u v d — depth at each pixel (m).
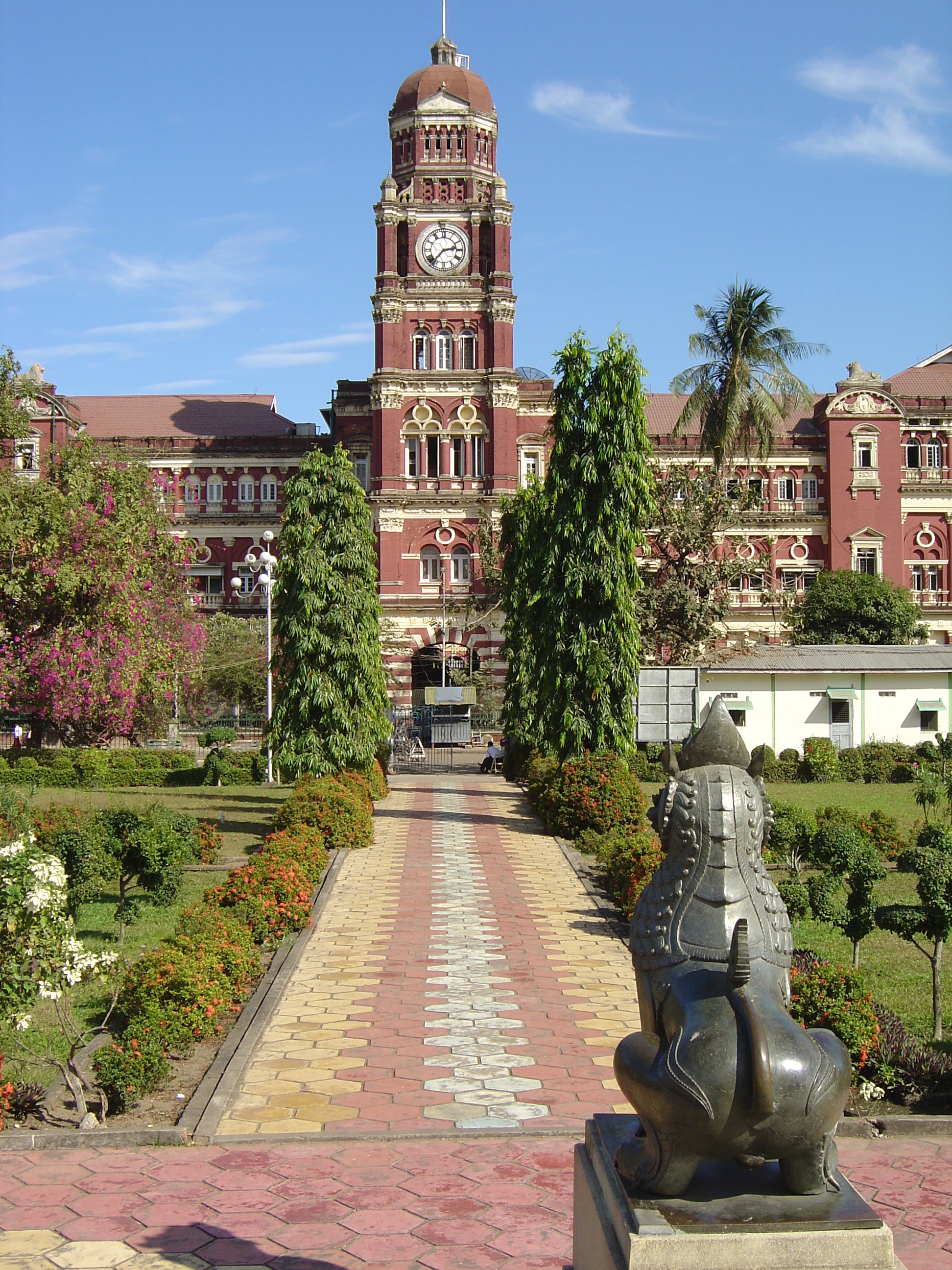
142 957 13.12
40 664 29.47
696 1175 5.17
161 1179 8.64
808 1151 4.87
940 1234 7.65
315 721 29.72
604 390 29.22
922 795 25.50
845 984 11.07
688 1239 4.66
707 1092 4.73
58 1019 13.11
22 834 11.52
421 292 63.75
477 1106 10.13
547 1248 7.48
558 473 29.50
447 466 63.41
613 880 19.75
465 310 63.81
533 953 16.09
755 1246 4.66
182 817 20.09
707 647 48.19
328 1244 7.57
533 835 27.59
